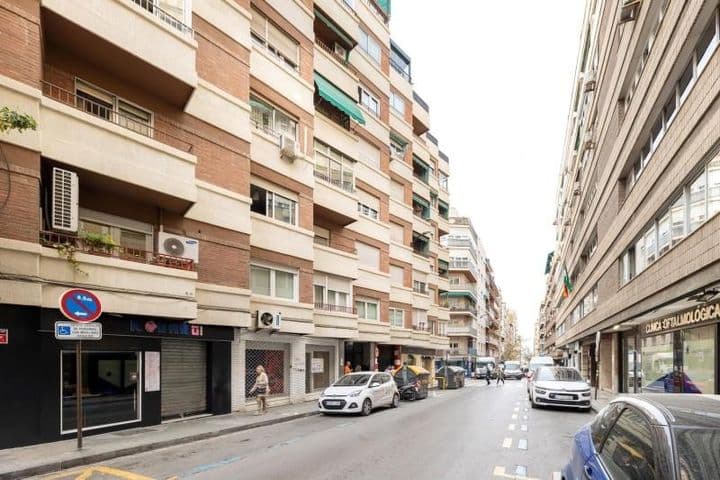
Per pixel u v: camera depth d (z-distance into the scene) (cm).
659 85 1284
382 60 3077
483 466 838
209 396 1508
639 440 340
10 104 946
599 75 2411
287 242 1886
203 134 1509
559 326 6169
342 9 2464
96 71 1233
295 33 2033
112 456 926
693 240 1059
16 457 869
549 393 1733
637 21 1526
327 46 2498
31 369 996
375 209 2902
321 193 2181
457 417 1548
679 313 1417
